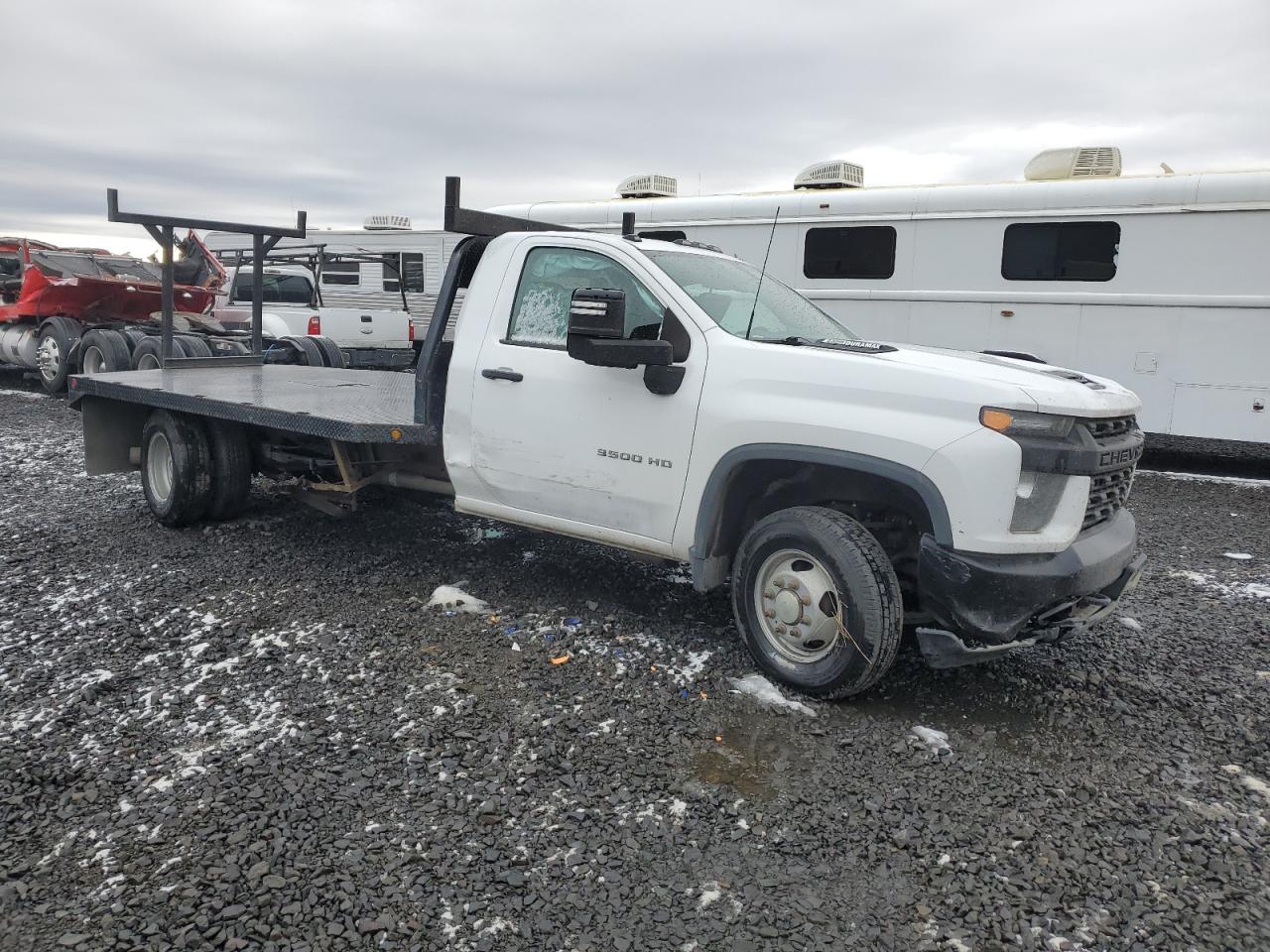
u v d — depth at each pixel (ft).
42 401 44.04
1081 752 12.02
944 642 12.51
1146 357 30.83
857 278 35.37
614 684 13.62
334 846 9.73
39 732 11.96
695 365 14.21
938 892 9.20
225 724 12.23
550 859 9.61
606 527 15.52
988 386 12.05
